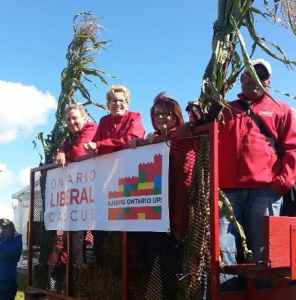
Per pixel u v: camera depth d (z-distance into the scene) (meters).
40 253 5.09
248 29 3.23
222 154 3.30
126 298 3.54
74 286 4.35
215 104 3.10
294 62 3.06
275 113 3.32
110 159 3.85
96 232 4.08
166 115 3.57
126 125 4.32
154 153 3.35
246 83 3.34
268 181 3.20
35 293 4.83
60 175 4.70
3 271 6.76
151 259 3.41
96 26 6.13
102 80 6.05
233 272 2.71
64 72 6.25
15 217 19.36
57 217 4.70
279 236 2.56
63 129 6.08
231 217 3.03
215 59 3.14
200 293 2.93
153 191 3.31
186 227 3.11
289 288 2.98
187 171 3.11
